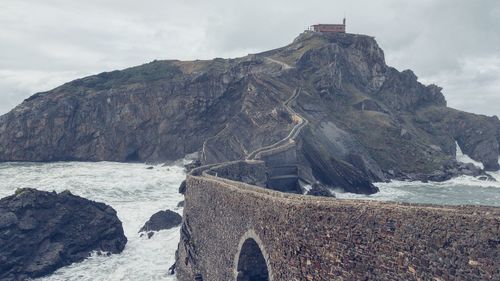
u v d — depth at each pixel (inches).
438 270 543.2
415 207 606.5
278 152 2583.7
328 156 2984.7
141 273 1590.8
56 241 1712.6
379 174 3294.8
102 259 1722.4
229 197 1122.7
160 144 4220.0
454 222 537.3
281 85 4015.8
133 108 4306.1
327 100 4180.6
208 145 3361.2
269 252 880.3
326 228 718.5
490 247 494.9
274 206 866.1
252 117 3683.6
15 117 4069.9
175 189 2822.3
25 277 1542.8
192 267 1401.3
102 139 4197.8
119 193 2664.9
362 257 650.2
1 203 1711.4
